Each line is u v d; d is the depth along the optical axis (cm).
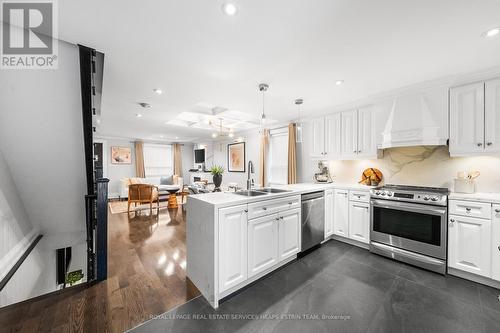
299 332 147
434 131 241
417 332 146
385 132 277
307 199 275
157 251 288
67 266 312
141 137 744
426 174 278
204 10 133
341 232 313
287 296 188
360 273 227
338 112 344
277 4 128
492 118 209
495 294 188
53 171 202
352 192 300
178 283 210
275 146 526
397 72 225
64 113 176
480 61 200
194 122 512
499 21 143
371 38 164
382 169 320
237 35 160
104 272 216
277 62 202
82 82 173
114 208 571
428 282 209
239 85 258
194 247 207
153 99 308
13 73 147
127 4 127
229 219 185
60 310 170
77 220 259
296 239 257
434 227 228
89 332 147
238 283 191
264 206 216
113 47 173
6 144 167
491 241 197
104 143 722
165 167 862
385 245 265
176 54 186
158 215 496
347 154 329
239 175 642
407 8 132
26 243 212
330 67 213
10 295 186
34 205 218
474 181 239
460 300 180
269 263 221
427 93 250
